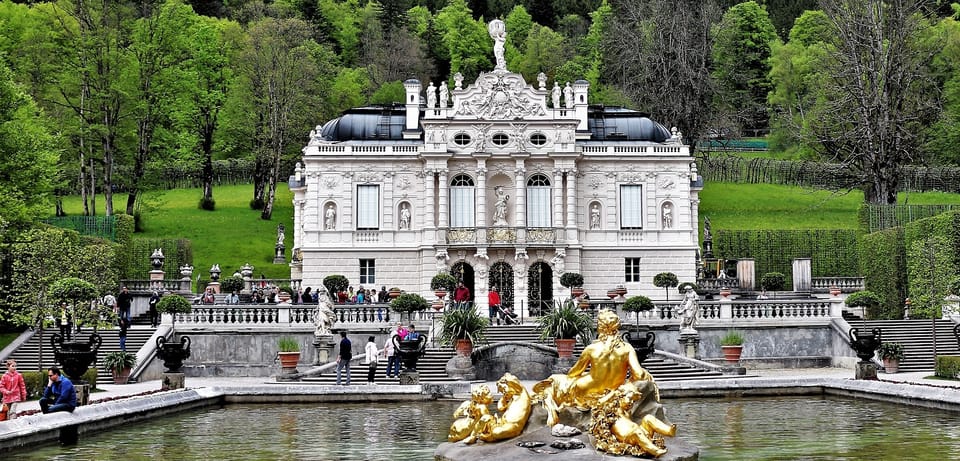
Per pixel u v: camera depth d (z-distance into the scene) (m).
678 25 107.69
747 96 137.88
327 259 73.19
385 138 76.06
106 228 73.44
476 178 73.81
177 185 119.69
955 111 104.81
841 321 57.97
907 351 54.84
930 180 110.69
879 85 82.75
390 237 73.56
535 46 140.50
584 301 59.44
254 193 108.31
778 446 28.27
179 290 70.81
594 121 78.19
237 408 39.25
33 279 47.97
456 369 48.09
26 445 28.88
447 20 152.00
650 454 22.62
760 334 57.62
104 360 47.94
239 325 55.28
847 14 82.94
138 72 87.88
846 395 41.59
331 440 30.14
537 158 73.88
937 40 100.38
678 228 74.88
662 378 48.72
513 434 23.92
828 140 87.56
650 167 75.19
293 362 49.94
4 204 58.19
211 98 103.50
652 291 74.38
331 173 73.69
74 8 84.81
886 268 67.38
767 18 146.88
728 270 81.88
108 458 27.12
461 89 74.19
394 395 41.81
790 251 82.06
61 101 87.69
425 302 55.81
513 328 57.91
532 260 73.12
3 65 63.78
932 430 30.92
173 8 91.38
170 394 38.03
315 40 135.00
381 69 136.88
